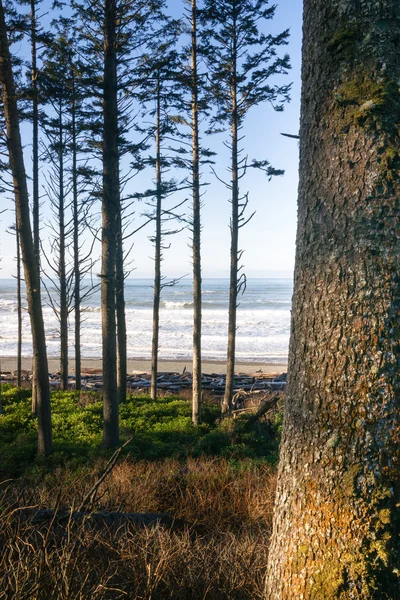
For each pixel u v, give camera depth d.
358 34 1.96
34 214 17.34
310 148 2.14
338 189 1.98
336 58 2.02
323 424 1.92
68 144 15.12
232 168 15.02
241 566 3.72
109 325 11.94
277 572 2.05
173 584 3.27
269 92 14.67
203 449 12.18
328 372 1.93
